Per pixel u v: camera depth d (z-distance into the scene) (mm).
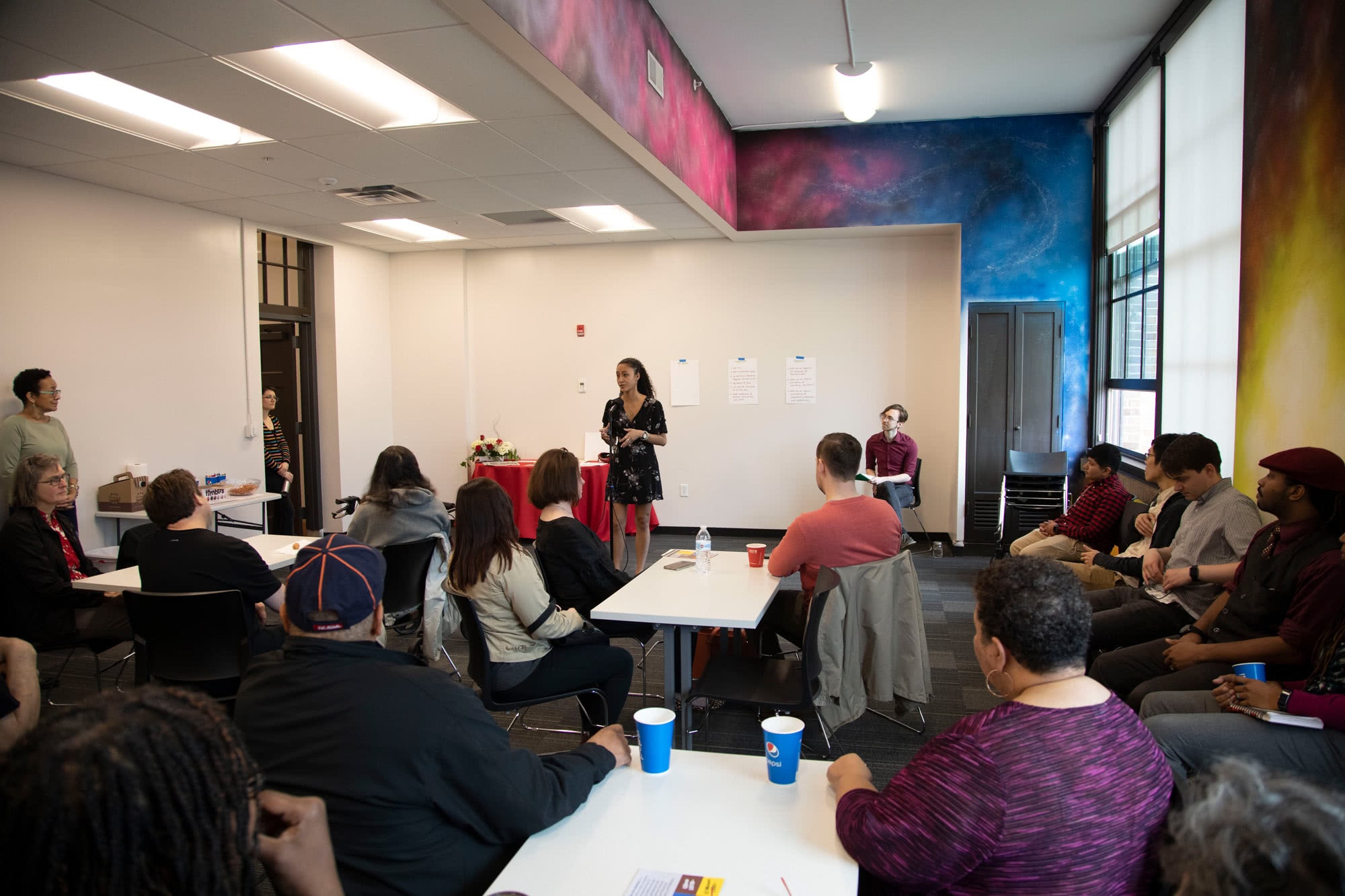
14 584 3604
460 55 3318
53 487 3773
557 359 8305
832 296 7688
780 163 7191
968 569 6469
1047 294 6820
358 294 8039
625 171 5137
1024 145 6793
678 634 3008
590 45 3803
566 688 2881
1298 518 2543
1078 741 1261
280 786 1356
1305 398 3035
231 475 6480
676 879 1298
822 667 2926
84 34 3107
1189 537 3141
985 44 5238
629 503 5855
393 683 1383
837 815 1416
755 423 7914
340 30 3084
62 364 5203
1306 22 3014
